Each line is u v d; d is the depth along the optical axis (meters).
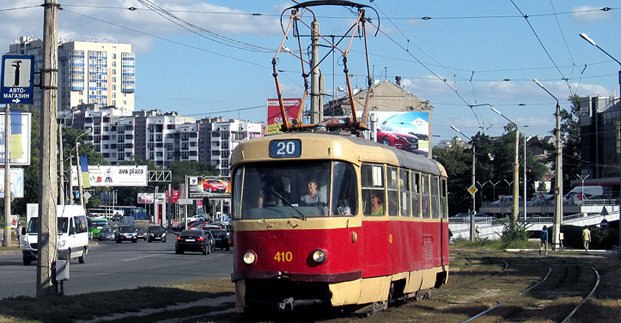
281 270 14.71
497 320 16.28
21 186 66.88
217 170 164.50
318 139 15.15
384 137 81.81
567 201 87.94
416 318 16.42
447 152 105.56
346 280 14.84
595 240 62.19
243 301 15.13
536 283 26.77
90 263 38.81
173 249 57.34
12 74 18.36
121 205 160.50
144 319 16.08
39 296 17.94
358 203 15.37
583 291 23.83
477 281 27.59
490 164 105.25
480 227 76.94
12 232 74.12
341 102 74.81
